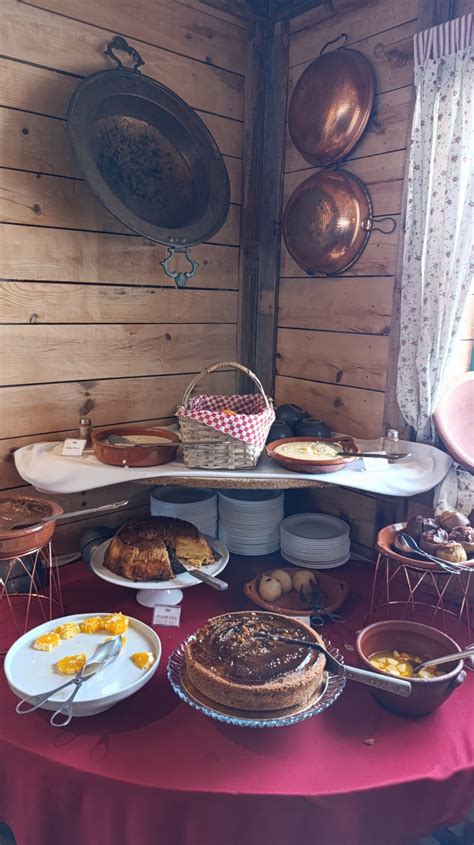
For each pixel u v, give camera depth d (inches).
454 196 65.5
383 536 61.7
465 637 60.0
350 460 67.5
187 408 71.4
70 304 75.0
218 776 41.9
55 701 43.1
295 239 82.0
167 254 83.0
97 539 74.2
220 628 49.8
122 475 65.2
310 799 40.5
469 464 66.9
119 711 48.6
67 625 53.1
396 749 45.0
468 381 73.7
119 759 43.2
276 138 89.0
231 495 81.9
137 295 81.0
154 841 41.3
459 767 43.2
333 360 84.8
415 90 69.6
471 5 65.7
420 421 73.0
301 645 47.7
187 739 45.6
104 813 41.8
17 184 68.5
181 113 76.9
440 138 66.3
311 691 45.0
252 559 77.7
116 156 72.3
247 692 42.6
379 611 65.1
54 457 69.3
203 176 79.0
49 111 70.0
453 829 65.1
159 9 77.6
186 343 87.6
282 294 91.4
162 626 61.1
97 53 73.0
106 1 72.9
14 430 73.0
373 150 76.1
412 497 76.0
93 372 78.6
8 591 68.2
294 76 86.3
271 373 94.0
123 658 49.7
